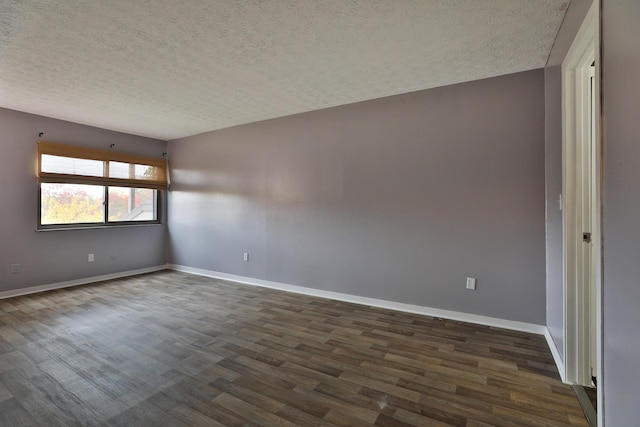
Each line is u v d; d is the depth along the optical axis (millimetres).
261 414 1806
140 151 5305
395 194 3518
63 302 3805
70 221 4543
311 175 4094
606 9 1228
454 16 2053
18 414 1790
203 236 5238
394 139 3510
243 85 3197
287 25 2148
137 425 1712
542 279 2854
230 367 2314
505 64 2740
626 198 1060
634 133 994
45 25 2113
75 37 2273
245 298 3992
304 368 2301
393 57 2615
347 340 2760
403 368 2297
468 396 1966
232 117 4336
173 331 2955
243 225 4762
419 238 3395
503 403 1897
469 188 3139
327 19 2082
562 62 2113
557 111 2305
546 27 2176
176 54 2545
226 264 4980
